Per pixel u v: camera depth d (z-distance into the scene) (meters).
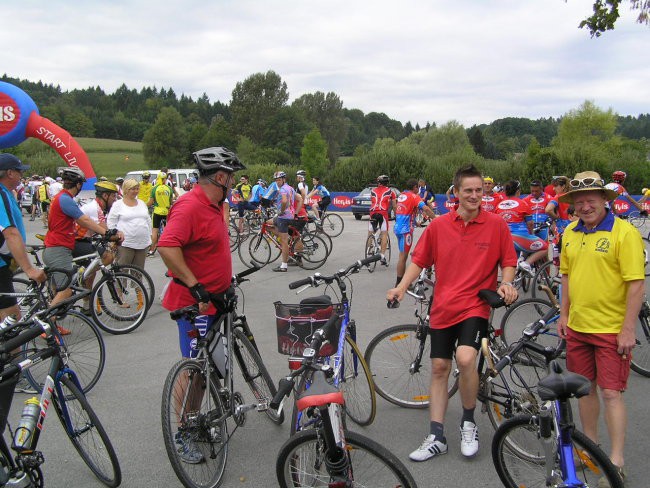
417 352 4.27
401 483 2.45
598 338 3.14
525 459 3.01
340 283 3.74
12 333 3.15
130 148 90.38
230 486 3.27
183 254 3.45
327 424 2.45
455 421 4.04
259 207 16.33
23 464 2.82
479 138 96.38
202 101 146.00
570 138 57.69
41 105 102.88
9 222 4.62
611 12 8.68
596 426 3.31
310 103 91.75
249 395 4.42
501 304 3.35
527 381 3.61
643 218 17.88
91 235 7.12
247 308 7.41
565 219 8.64
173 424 3.10
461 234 3.58
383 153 34.94
